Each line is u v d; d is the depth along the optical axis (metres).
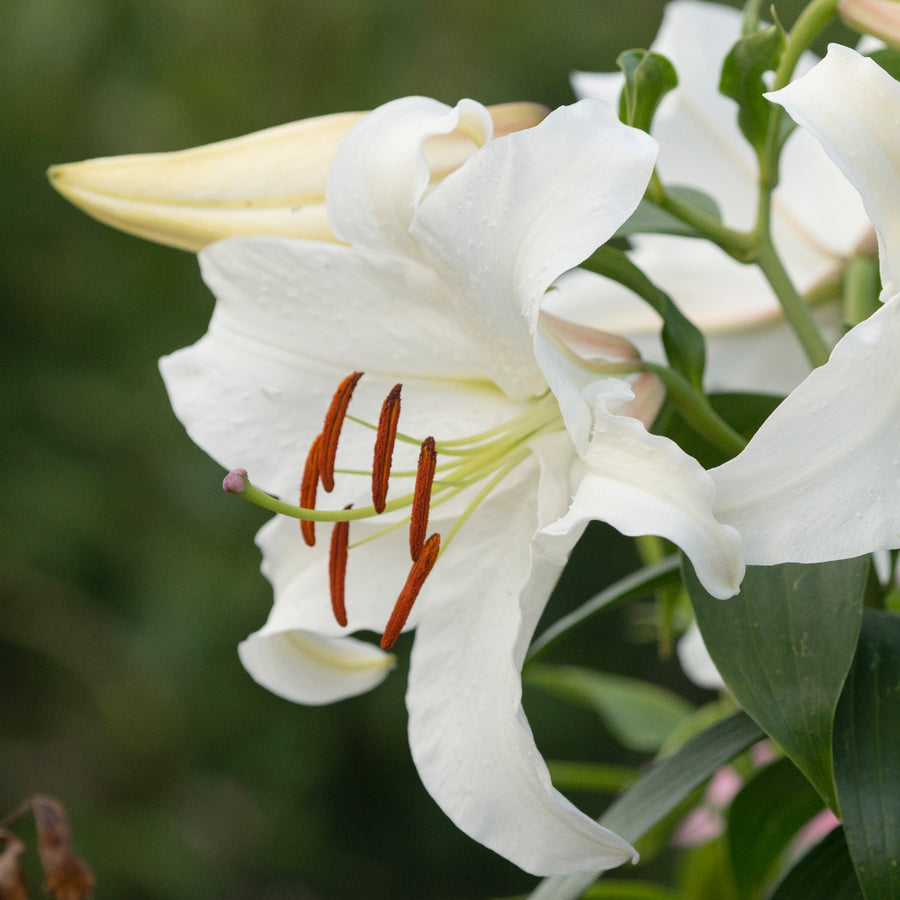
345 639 0.95
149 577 2.71
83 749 2.76
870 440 0.84
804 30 0.91
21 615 2.70
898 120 0.84
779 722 0.87
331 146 0.92
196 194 0.92
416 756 0.90
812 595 0.88
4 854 0.94
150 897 2.63
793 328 0.93
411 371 0.92
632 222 0.93
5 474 2.72
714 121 1.02
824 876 0.90
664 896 1.01
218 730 2.75
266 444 0.93
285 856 2.79
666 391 0.91
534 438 0.91
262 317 0.92
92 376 2.81
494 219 0.87
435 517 0.93
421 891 3.04
